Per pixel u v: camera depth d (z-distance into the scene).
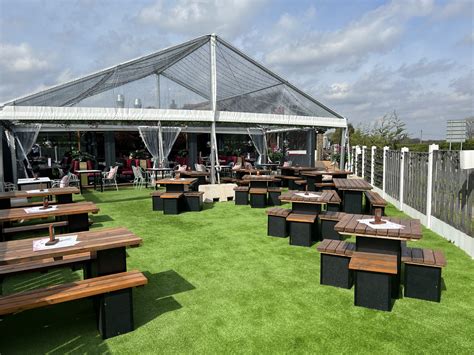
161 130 13.93
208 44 10.37
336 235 5.58
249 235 6.04
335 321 3.11
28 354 2.67
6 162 11.23
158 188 13.09
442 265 3.42
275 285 3.91
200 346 2.74
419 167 7.30
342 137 13.07
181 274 4.26
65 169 15.41
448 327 3.01
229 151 21.83
